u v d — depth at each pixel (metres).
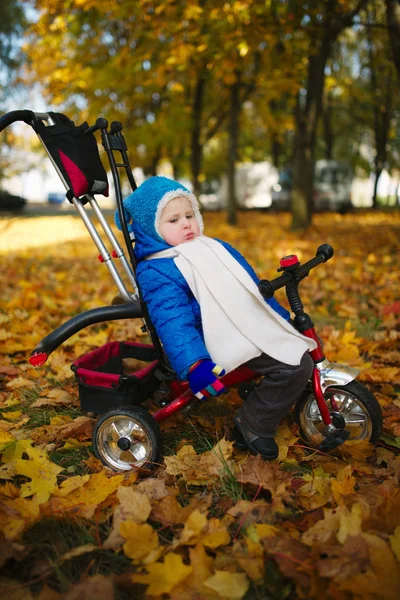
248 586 1.68
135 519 1.92
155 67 10.84
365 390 2.45
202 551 1.76
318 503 2.06
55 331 2.37
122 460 2.45
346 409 2.50
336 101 24.56
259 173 25.30
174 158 23.61
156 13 9.10
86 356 2.68
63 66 13.08
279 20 8.62
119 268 7.88
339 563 1.65
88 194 2.52
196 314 2.41
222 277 2.34
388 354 3.66
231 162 14.70
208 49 9.53
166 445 2.62
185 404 2.53
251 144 30.14
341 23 9.20
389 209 24.41
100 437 2.45
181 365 2.21
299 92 11.91
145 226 2.46
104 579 1.67
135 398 2.47
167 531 1.96
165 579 1.67
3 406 3.08
